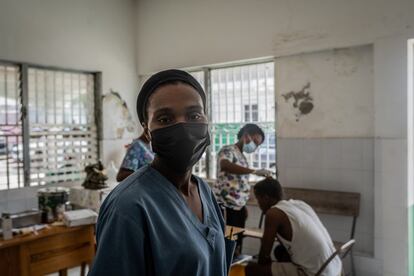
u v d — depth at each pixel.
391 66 2.97
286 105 3.57
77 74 4.13
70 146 4.05
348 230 3.28
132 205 0.70
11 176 3.55
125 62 4.51
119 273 0.67
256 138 3.23
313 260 2.07
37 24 3.65
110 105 4.34
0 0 3.37
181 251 0.73
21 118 3.62
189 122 0.82
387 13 2.98
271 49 3.61
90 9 4.12
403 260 2.96
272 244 2.18
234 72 4.04
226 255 1.00
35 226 2.43
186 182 0.90
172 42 4.33
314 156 3.42
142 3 4.57
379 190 3.06
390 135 2.98
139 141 2.70
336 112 3.31
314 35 3.35
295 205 2.29
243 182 3.24
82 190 3.45
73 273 3.35
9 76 3.54
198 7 4.10
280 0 3.53
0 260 2.15
